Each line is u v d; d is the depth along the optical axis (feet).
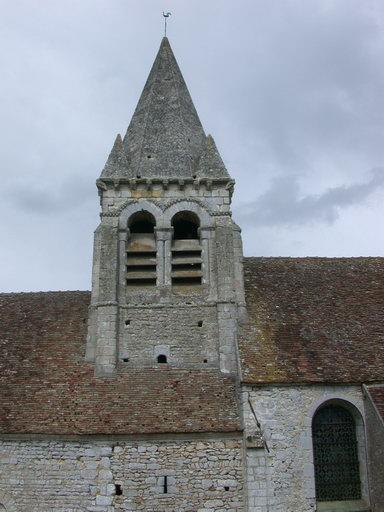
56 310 74.02
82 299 76.33
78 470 55.31
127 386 61.05
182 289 68.08
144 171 72.38
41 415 57.41
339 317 67.41
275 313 67.67
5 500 54.75
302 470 55.31
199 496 54.75
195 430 56.03
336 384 58.08
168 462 55.52
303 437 56.29
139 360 64.18
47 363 64.03
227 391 60.34
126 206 69.97
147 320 65.92
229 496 54.80
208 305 66.59
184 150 74.49
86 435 55.72
